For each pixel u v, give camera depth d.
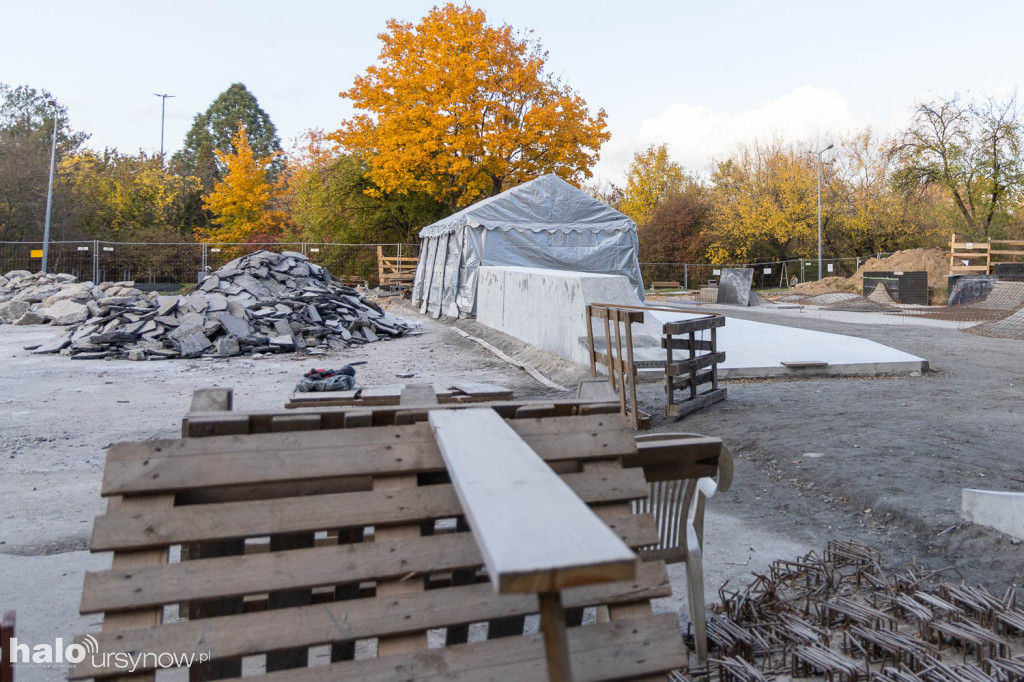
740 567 4.32
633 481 2.40
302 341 15.84
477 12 30.83
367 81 31.69
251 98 91.12
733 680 2.96
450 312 21.14
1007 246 36.88
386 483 2.24
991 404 8.67
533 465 1.80
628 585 2.25
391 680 1.97
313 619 2.01
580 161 32.56
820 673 3.05
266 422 2.25
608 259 20.78
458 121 30.44
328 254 34.03
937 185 42.72
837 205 45.19
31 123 62.44
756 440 7.21
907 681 2.82
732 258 46.06
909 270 34.91
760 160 47.28
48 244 33.88
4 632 2.04
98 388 10.98
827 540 4.77
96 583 1.93
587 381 2.82
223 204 45.97
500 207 20.16
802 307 27.56
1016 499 4.36
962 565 4.22
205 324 15.48
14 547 4.72
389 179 31.34
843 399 9.02
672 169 59.25
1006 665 2.92
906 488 5.54
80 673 1.85
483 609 2.12
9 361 13.90
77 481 6.31
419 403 2.76
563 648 1.34
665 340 8.28
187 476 2.08
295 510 2.12
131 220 49.16
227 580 2.01
